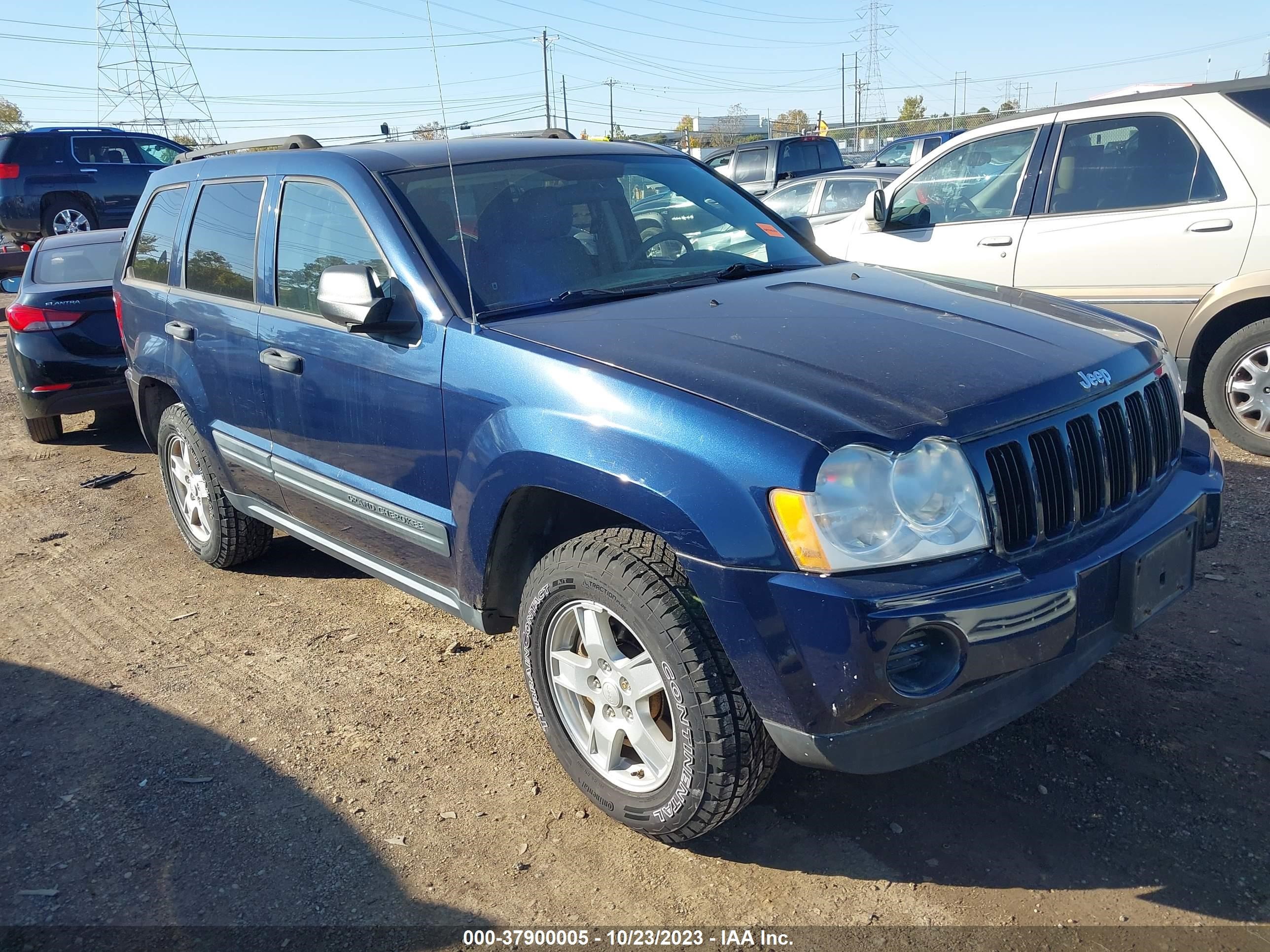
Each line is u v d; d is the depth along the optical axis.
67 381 7.07
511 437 2.72
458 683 3.68
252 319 3.84
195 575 4.87
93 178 15.31
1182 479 2.92
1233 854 2.52
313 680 3.76
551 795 2.99
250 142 4.43
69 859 2.81
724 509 2.28
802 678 2.24
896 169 10.87
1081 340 2.86
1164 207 5.45
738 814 2.81
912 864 2.58
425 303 3.08
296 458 3.76
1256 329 5.23
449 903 2.56
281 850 2.80
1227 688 3.23
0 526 5.83
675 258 3.62
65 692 3.78
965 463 2.29
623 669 2.65
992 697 2.33
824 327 2.82
